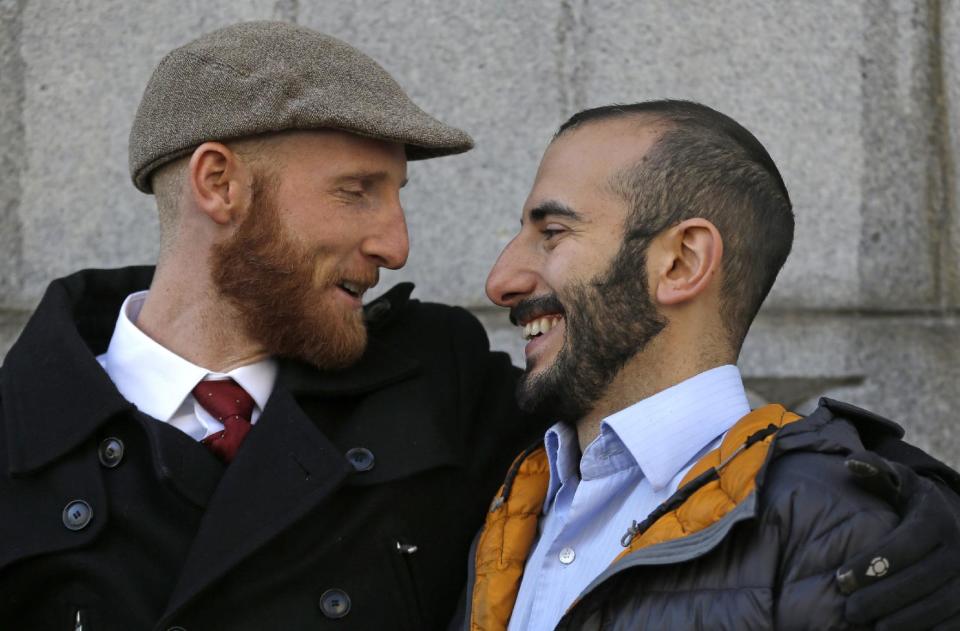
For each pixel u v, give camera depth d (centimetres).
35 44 356
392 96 266
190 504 246
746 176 247
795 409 345
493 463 270
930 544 199
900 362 345
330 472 246
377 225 263
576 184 247
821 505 205
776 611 203
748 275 247
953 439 343
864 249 347
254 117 256
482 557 247
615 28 354
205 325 263
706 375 240
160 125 264
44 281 351
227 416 257
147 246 352
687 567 210
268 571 243
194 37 354
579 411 247
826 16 352
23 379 259
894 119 349
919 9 350
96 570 240
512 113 354
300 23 355
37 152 354
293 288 256
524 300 253
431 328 283
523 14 355
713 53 353
